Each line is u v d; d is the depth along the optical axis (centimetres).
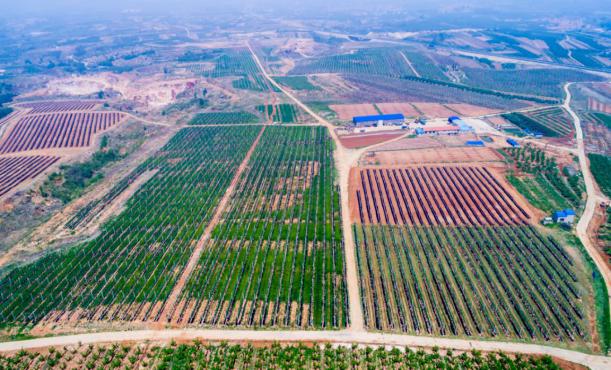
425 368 7175
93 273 10212
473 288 9244
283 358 7425
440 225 11669
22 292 9594
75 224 12494
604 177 13988
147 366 7519
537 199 12794
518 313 8538
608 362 7331
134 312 8850
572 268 9794
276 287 9469
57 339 8181
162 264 10425
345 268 10031
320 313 8644
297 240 11212
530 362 7350
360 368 7362
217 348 7812
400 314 8544
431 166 15312
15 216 12975
